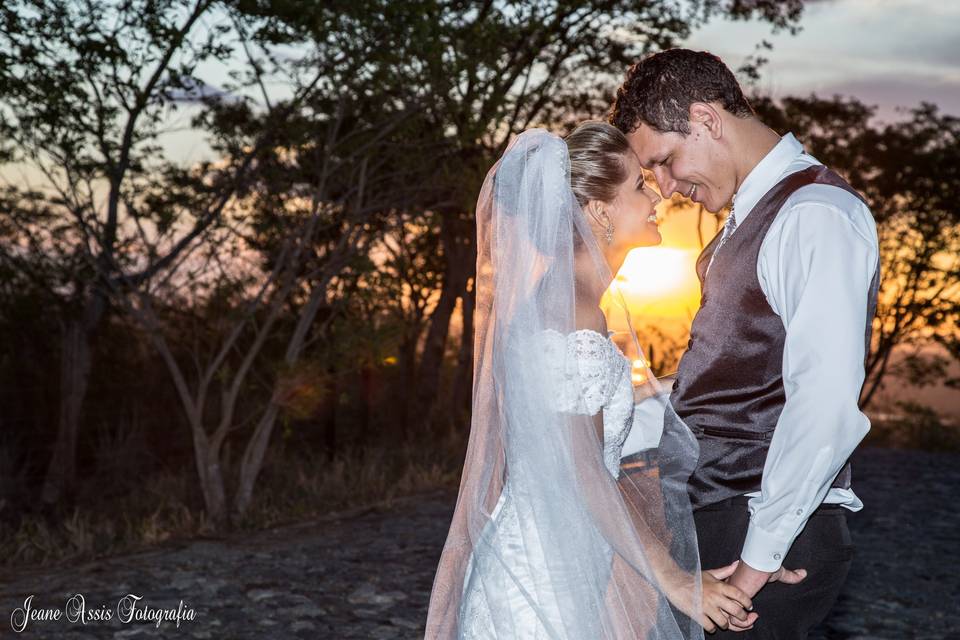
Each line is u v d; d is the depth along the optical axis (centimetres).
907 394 1848
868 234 226
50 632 481
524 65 974
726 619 233
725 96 245
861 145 1623
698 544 249
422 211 852
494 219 255
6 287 917
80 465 1029
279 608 529
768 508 225
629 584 241
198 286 825
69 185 777
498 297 250
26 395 1042
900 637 517
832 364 216
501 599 246
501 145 973
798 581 235
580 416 241
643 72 253
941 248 1573
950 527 834
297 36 757
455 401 1402
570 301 245
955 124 1591
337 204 827
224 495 799
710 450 247
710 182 250
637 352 263
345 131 863
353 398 1405
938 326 1578
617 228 262
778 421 226
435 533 745
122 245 806
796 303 226
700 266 266
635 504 247
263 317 922
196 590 565
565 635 236
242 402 1111
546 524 238
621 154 259
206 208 827
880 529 822
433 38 759
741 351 242
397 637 482
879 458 1296
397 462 1088
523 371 242
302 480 935
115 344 1106
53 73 738
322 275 865
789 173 239
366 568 627
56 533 745
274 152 805
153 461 1022
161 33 722
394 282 845
